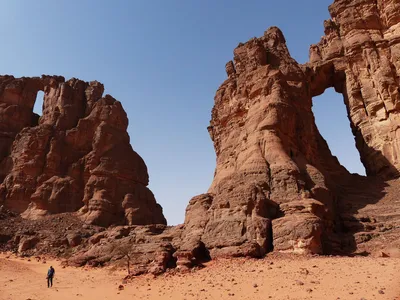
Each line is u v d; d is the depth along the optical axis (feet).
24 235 142.61
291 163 100.27
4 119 200.03
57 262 115.34
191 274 71.61
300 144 114.52
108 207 164.66
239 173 102.32
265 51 137.80
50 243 136.87
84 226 152.35
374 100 139.74
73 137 189.78
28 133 188.55
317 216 81.71
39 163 178.29
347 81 153.07
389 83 134.62
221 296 54.19
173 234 104.99
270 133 107.76
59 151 183.21
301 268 62.18
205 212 100.37
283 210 87.30
